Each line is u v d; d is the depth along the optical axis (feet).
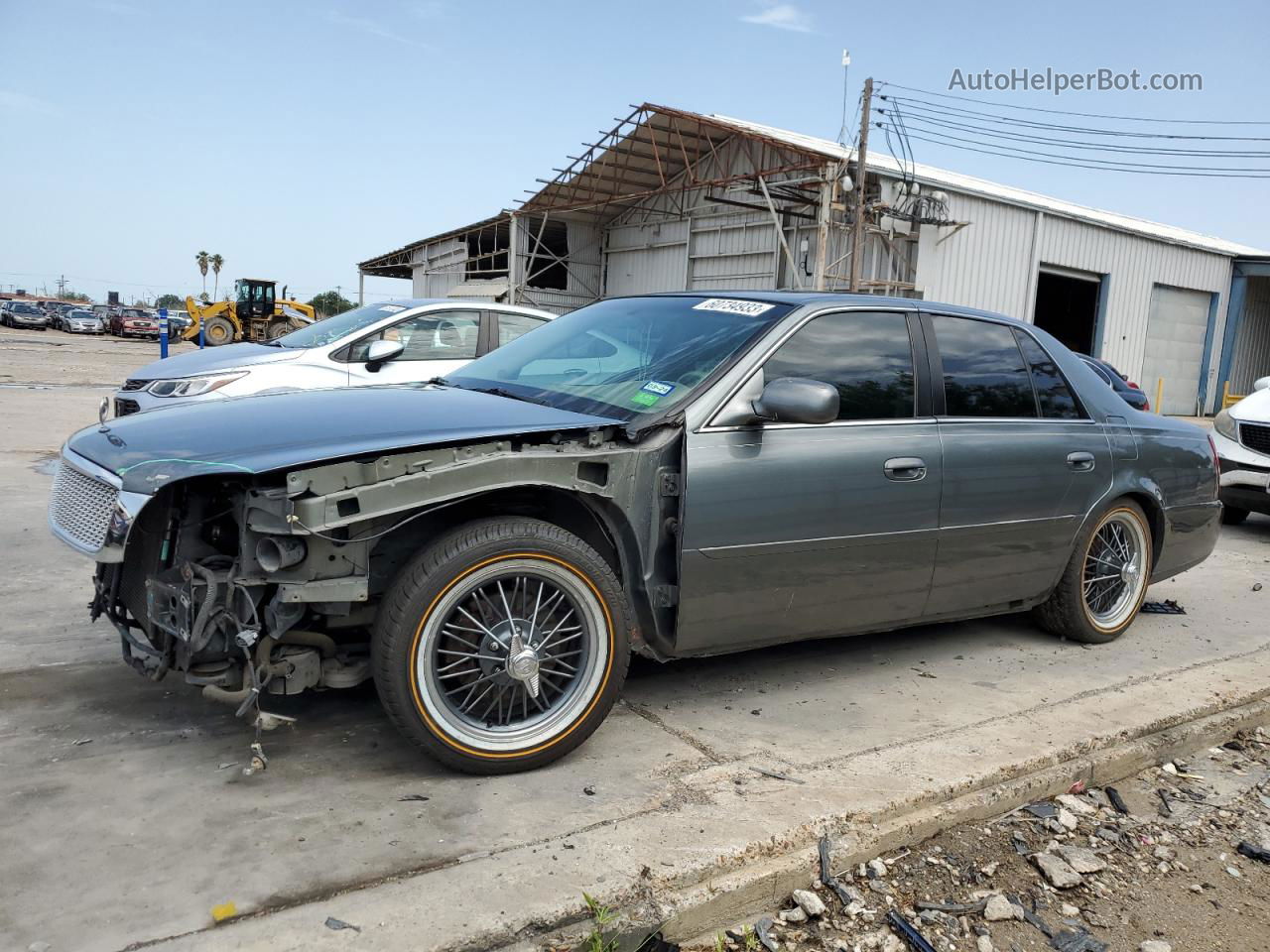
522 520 9.81
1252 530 28.94
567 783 9.78
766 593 11.37
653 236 95.14
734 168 83.56
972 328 14.02
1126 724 12.06
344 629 10.17
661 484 10.73
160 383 24.08
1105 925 8.60
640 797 9.51
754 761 10.52
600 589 10.09
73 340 140.56
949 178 76.43
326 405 10.67
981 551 13.37
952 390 13.28
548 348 13.55
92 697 11.46
